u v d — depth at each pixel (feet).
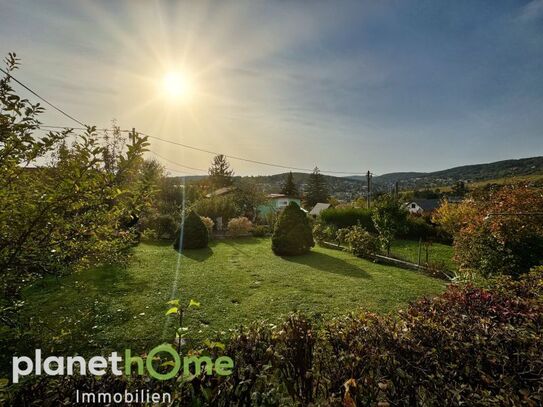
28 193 5.06
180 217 52.13
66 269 6.72
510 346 6.09
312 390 5.56
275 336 6.35
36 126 5.36
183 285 21.76
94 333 13.41
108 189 5.25
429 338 6.52
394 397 5.24
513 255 19.95
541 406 4.56
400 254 37.93
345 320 7.91
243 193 80.43
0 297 5.90
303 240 36.04
